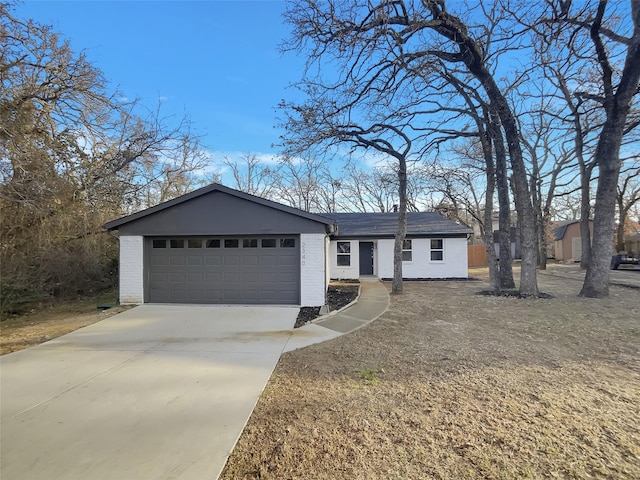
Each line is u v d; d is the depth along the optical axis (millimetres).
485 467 2838
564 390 4289
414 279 18328
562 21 9195
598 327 7387
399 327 7832
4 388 4656
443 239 18469
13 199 9602
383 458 3000
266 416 3799
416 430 3438
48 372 5270
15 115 10078
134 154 15102
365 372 5102
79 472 2855
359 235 18281
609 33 10617
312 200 35906
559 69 11445
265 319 8875
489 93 11797
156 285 11016
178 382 4816
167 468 2902
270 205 10469
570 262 32562
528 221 11773
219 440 3320
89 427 3588
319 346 6566
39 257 12008
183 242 10984
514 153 11922
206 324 8406
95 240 14328
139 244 10852
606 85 11156
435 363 5406
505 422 3539
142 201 18203
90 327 8281
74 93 11711
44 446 3242
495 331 7277
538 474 2738
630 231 35094
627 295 11578
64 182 12047
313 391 4457
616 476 2688
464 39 10430
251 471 2867
